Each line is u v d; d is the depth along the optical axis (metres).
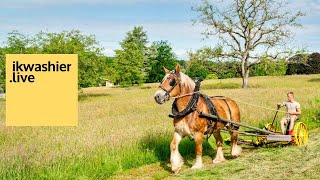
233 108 11.05
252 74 93.69
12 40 39.16
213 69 55.25
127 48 70.00
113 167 9.89
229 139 13.00
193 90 9.55
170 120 16.88
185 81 9.45
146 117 18.20
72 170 9.31
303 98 24.58
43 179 8.73
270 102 23.97
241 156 11.21
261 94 32.50
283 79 70.00
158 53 93.12
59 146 11.00
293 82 61.94
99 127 14.99
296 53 51.41
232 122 10.45
